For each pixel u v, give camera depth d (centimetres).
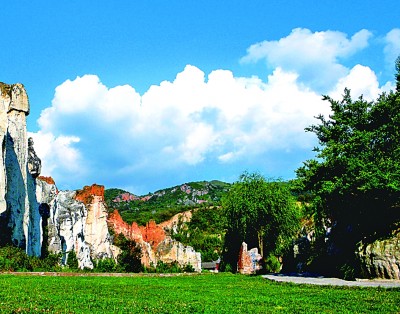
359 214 4041
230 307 1923
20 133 5447
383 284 3031
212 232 13450
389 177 3459
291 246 5994
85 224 7075
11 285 2655
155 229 9731
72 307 1800
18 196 5197
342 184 3791
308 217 5309
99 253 7212
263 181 6109
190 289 2895
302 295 2483
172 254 8812
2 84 5356
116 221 8494
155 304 1980
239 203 5941
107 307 1830
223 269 6341
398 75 4084
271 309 1881
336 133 4266
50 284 2850
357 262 3662
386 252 3344
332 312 1794
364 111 4272
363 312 1800
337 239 4500
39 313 1606
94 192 7600
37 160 6153
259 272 5497
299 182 4362
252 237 6247
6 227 4897
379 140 3884
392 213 3741
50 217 6303
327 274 4512
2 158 4816
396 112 3938
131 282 3388
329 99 4416
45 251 5912
